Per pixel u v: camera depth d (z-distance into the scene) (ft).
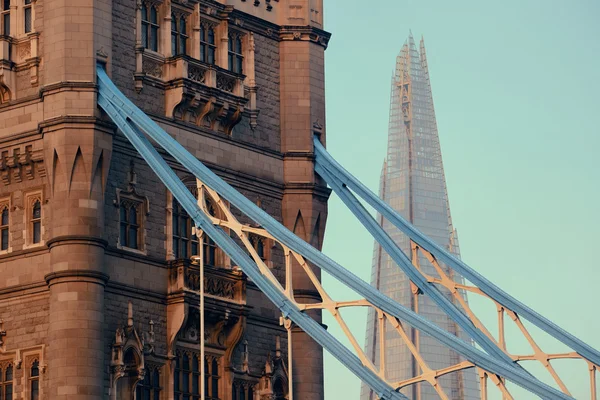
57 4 289.12
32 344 284.61
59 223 280.31
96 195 282.15
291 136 328.08
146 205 295.28
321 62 336.08
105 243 281.74
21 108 293.43
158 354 290.97
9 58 296.51
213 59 318.45
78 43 287.07
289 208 324.19
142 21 302.66
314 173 328.29
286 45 332.60
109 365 280.10
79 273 276.82
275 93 329.72
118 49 295.07
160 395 290.97
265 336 314.55
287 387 316.19
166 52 305.73
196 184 307.78
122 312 285.43
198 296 296.51
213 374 302.04
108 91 285.02
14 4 299.79
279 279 320.50
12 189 294.46
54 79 286.87
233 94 314.35
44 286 284.61
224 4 319.47
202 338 269.44
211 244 309.42
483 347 296.51
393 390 264.11
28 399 282.77
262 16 329.72
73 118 281.74
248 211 280.51
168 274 295.48
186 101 305.53
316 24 336.70
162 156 297.74
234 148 315.58
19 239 291.38
